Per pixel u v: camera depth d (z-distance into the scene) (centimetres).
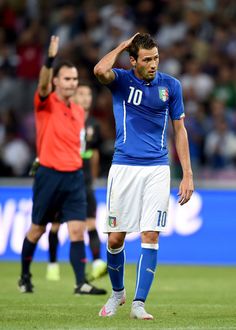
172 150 5022
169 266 4591
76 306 2689
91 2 6738
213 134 5469
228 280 3831
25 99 6141
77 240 3098
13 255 4725
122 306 2672
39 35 6400
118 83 2336
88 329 2081
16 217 4731
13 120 5666
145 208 2322
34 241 3161
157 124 2334
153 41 2292
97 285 3578
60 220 3186
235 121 5706
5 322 2241
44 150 3091
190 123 5503
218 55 6241
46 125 3092
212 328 2109
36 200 3112
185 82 5966
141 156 2322
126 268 4366
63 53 6269
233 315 2448
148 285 2312
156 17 6506
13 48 6550
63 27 6531
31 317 2359
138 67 2305
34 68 6175
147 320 2270
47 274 3788
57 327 2125
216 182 4819
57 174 3078
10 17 6675
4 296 3042
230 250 4781
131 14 6550
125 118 2336
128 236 4738
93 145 3675
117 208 2336
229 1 6675
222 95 5972
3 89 6112
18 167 5531
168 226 4778
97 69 2297
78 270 3088
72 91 3098
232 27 6519
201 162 5459
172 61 6125
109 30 6406
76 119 3133
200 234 4781
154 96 2327
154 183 2317
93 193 3641
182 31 6400
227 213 4800
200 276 4025
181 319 2320
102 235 4691
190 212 4791
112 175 2347
